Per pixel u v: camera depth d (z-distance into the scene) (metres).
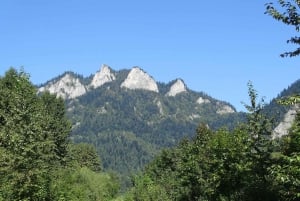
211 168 28.70
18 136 24.97
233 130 28.80
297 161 12.42
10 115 27.00
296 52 13.03
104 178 84.12
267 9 13.18
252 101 23.38
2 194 24.55
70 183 48.66
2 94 46.28
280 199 19.50
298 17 12.83
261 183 21.56
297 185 12.67
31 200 25.05
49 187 28.27
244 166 23.89
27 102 27.27
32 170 24.75
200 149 35.28
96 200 67.38
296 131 14.51
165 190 56.12
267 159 21.70
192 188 35.16
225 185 26.38
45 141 26.58
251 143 22.47
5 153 24.84
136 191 65.75
